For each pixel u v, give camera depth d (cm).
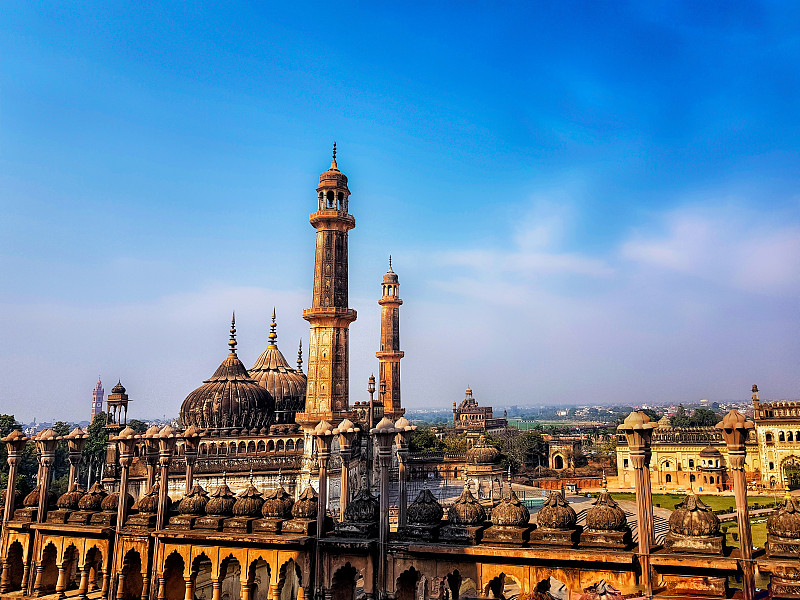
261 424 6675
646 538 1545
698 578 1486
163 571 2022
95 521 2198
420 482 7038
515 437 13312
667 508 6681
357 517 1909
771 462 7862
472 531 1755
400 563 1795
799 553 1411
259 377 7519
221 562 1955
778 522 1470
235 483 5375
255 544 1906
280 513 1950
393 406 8812
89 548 2170
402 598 1928
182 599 2205
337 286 5566
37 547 2261
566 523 1697
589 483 9244
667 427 8625
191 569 1984
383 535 1817
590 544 1634
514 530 1716
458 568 1734
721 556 1473
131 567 2114
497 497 3114
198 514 2066
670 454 8300
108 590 2109
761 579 1722
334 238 5647
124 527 2122
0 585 2272
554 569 1638
